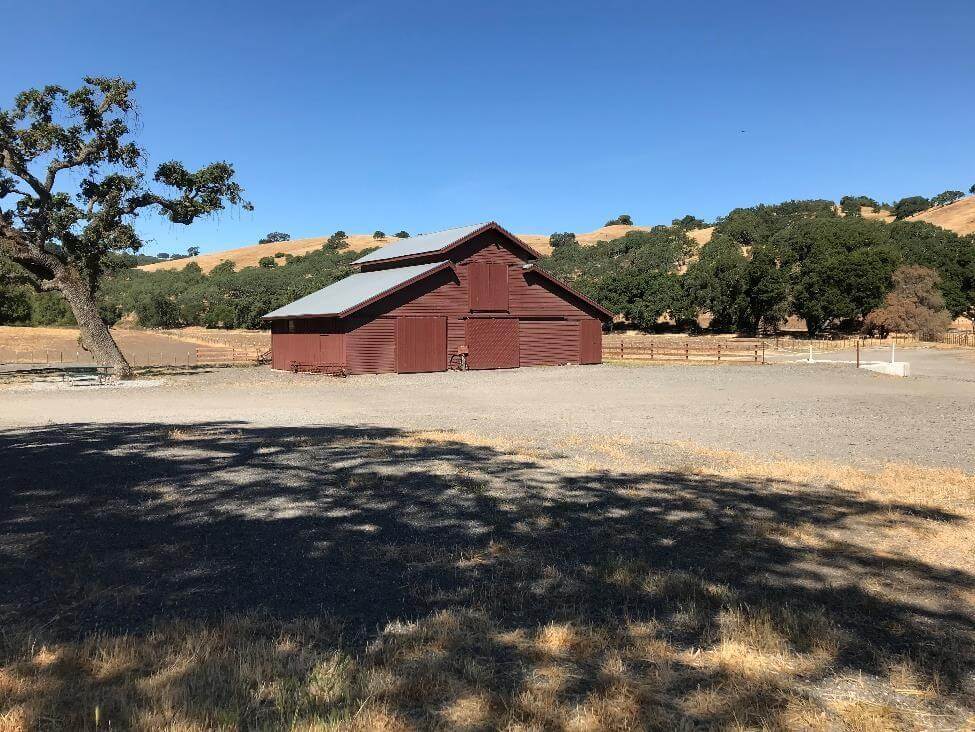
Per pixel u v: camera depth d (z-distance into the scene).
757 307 78.44
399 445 11.63
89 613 4.70
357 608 4.87
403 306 32.94
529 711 3.44
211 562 5.81
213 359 46.59
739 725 3.37
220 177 31.17
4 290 51.84
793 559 6.05
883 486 8.96
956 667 4.06
